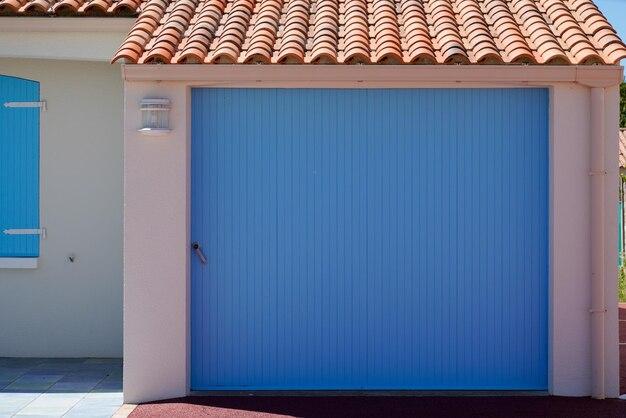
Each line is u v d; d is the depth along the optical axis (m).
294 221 9.28
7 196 11.27
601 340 8.96
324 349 9.28
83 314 11.20
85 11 10.49
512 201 9.23
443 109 9.24
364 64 8.86
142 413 8.56
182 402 8.90
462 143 9.24
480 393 9.18
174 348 9.05
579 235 9.02
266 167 9.27
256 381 9.30
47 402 9.06
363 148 9.26
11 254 11.26
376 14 10.02
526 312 9.24
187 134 9.09
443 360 9.28
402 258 9.26
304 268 9.28
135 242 9.01
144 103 8.89
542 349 9.25
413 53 8.88
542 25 9.46
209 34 9.44
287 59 8.87
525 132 9.23
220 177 9.27
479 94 9.23
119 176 11.20
